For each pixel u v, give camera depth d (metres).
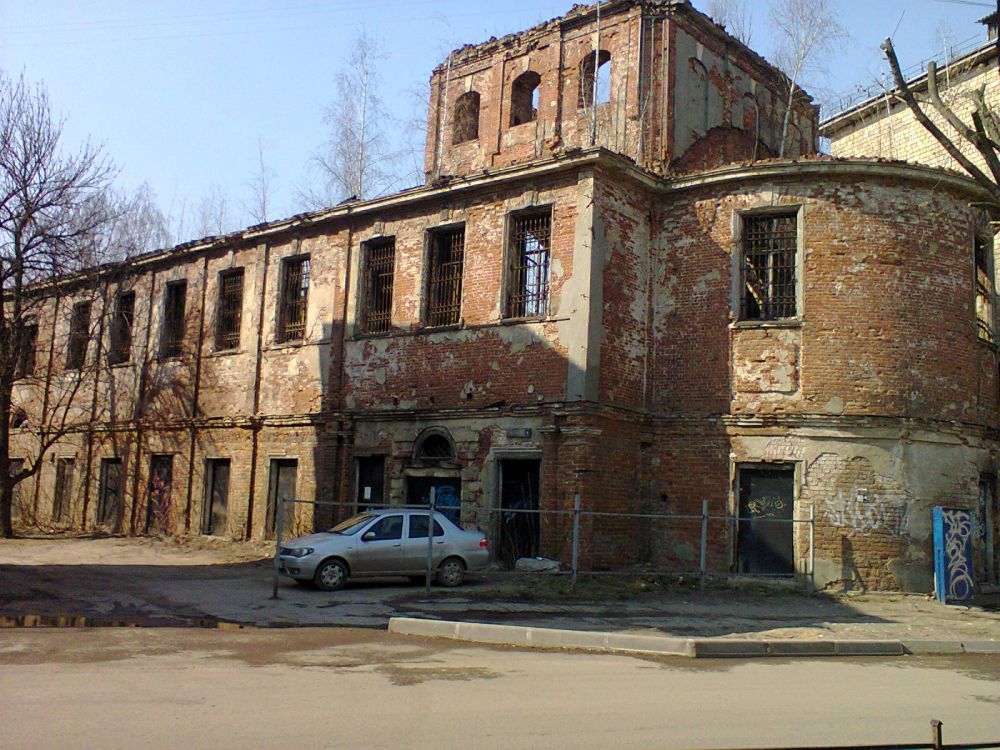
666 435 18.97
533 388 18.58
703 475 18.42
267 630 11.82
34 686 7.89
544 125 25.25
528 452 18.45
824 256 18.02
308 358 23.55
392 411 20.94
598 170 18.44
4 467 27.66
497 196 20.03
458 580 16.64
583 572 16.61
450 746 6.24
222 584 16.64
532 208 19.38
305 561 15.62
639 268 19.41
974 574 17.38
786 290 18.47
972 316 18.80
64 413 29.92
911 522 17.28
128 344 30.02
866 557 17.12
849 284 17.88
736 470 18.16
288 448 23.62
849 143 32.00
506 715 7.21
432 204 21.33
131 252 31.52
